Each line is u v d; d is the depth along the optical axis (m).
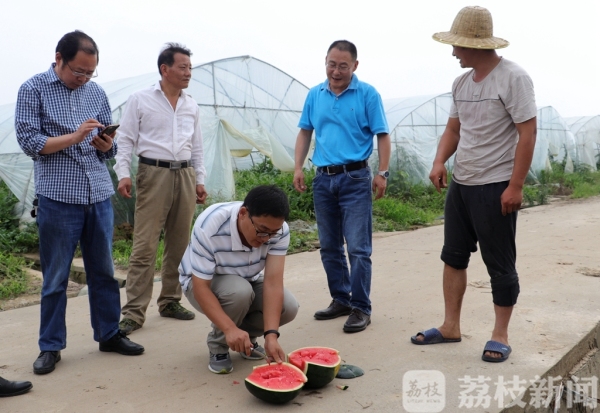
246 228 3.73
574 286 6.36
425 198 16.02
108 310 4.57
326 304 5.94
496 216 4.25
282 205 3.57
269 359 3.86
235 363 4.38
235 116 14.55
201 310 4.20
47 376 4.18
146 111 5.17
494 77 4.18
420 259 8.20
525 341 4.69
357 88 5.16
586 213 13.17
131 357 4.53
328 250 5.36
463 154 4.36
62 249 4.22
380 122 5.11
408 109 18.84
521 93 4.05
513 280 4.33
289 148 15.91
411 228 12.06
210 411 3.60
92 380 4.09
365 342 4.76
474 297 5.95
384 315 5.50
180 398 3.79
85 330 5.26
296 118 16.09
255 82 14.96
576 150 26.33
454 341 4.70
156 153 5.17
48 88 4.15
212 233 3.85
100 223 4.39
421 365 4.24
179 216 5.34
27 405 3.72
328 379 3.83
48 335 4.29
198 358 4.48
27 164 11.48
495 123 4.21
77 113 4.28
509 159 4.25
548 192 18.28
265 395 3.57
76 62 4.08
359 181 5.09
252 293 4.02
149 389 3.93
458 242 4.55
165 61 5.13
